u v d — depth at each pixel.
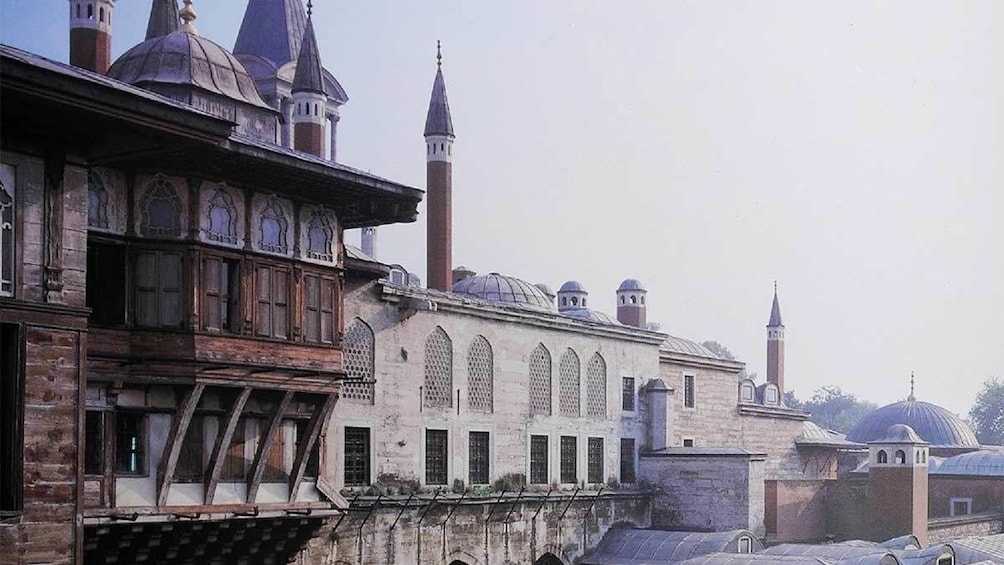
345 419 34.94
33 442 19.80
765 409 62.22
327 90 60.22
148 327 24.78
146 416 25.20
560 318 45.19
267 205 27.41
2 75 18.58
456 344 40.03
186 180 25.55
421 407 38.19
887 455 56.81
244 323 26.33
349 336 35.28
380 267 35.31
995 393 124.44
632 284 64.06
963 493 68.56
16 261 19.98
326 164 27.22
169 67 33.28
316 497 29.58
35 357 19.95
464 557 39.66
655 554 45.09
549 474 44.47
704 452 48.88
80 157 21.22
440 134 51.78
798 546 44.81
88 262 24.47
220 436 26.31
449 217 51.78
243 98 34.62
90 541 23.88
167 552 26.00
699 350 58.59
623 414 49.34
